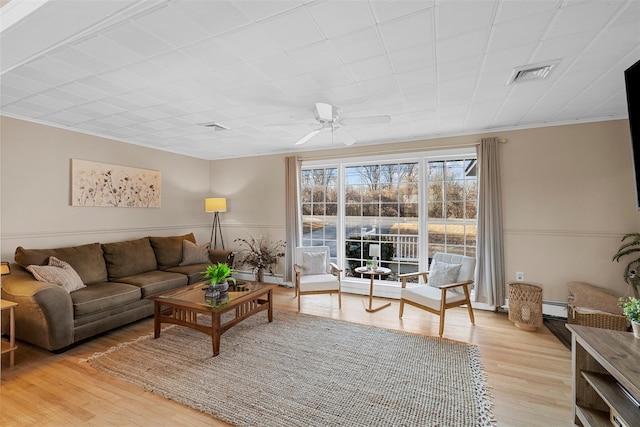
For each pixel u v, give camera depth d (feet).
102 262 12.38
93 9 4.31
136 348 9.46
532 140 12.26
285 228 17.29
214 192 19.62
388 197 15.43
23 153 11.25
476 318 12.09
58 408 6.59
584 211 11.54
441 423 6.14
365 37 6.22
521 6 5.23
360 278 16.03
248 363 8.52
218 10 5.30
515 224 12.50
